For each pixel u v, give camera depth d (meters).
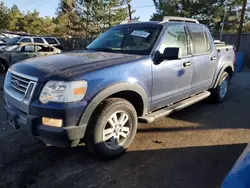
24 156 3.13
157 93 3.45
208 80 4.72
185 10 20.62
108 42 3.91
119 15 24.69
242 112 4.89
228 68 5.56
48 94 2.50
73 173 2.78
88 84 2.62
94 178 2.69
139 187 2.54
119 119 3.05
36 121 2.56
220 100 5.46
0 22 34.78
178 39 3.85
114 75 2.85
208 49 4.61
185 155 3.17
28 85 2.65
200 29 4.50
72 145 2.68
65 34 26.88
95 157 3.12
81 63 2.88
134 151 3.27
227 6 20.05
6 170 2.82
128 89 2.98
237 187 1.38
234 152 3.25
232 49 5.65
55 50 11.10
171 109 3.74
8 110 2.96
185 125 4.17
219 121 4.38
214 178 2.69
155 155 3.17
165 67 3.47
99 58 3.11
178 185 2.57
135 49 3.51
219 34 16.77
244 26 21.08
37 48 10.73
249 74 9.79
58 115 2.48
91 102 2.64
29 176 2.71
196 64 4.16
